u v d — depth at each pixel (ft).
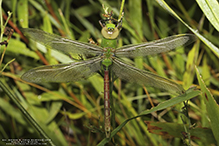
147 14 2.08
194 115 2.00
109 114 1.78
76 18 2.11
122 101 1.97
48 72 1.76
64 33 2.00
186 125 1.78
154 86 1.77
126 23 1.99
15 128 2.02
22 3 1.95
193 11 2.07
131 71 1.78
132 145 1.97
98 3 2.06
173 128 1.79
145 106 2.04
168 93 1.98
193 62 1.93
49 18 2.00
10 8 2.03
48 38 1.74
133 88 2.05
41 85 2.03
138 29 2.00
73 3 2.10
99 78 1.95
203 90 1.70
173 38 1.76
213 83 2.03
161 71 2.01
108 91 1.80
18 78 1.97
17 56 2.00
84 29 2.11
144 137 2.00
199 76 1.70
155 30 2.08
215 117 1.70
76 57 1.79
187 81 1.93
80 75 1.78
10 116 2.03
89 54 1.79
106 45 1.79
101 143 1.73
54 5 2.01
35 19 2.05
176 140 1.95
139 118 1.97
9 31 1.78
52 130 1.98
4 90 1.72
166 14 2.10
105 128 1.74
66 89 1.99
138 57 1.80
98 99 1.99
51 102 2.03
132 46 1.79
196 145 1.94
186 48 2.08
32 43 1.94
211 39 2.05
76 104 2.00
